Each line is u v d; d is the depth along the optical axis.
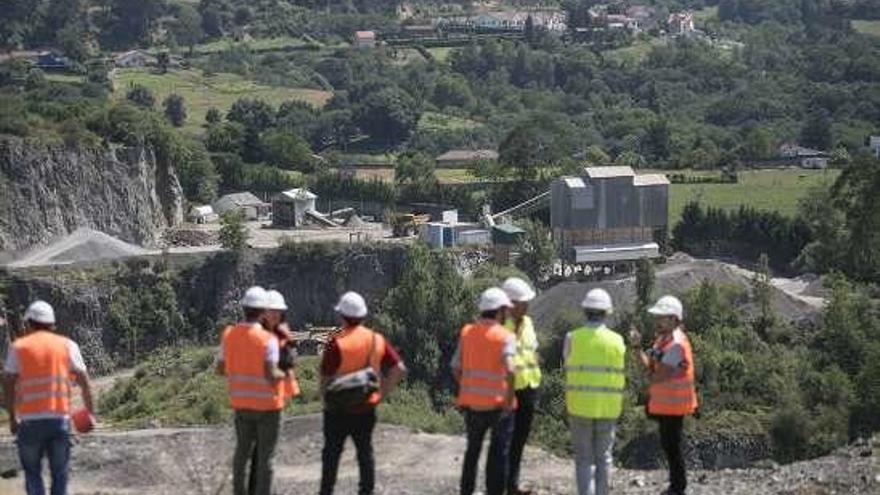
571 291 76.06
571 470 21.75
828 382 63.09
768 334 73.25
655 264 90.94
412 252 87.19
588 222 98.88
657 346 17.62
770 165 164.88
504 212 118.50
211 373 63.28
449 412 58.25
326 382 17.08
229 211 103.56
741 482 19.77
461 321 74.19
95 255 85.44
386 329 73.19
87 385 17.34
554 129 182.12
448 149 182.62
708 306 73.00
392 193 134.75
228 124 164.62
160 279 86.56
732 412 61.47
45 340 17.06
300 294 92.75
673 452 17.81
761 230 112.75
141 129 115.31
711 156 163.00
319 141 188.50
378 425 24.86
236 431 17.45
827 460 21.23
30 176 98.06
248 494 17.86
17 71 193.38
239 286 90.56
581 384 17.14
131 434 24.83
